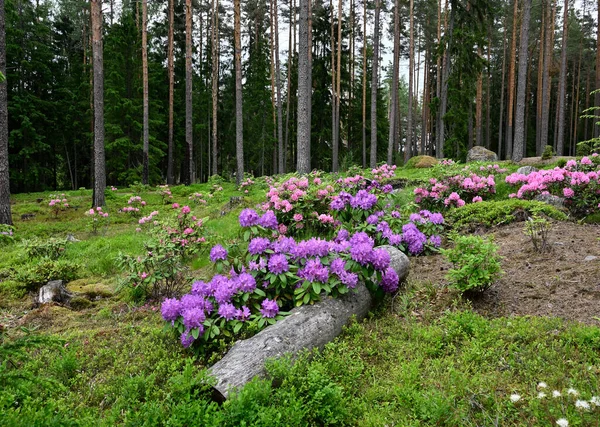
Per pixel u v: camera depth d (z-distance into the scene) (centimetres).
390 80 4525
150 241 606
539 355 322
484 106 4178
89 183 3441
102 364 380
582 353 318
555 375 297
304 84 1330
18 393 281
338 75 2698
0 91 1084
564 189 710
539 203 716
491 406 278
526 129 3638
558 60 3631
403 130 5538
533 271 496
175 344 414
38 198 1747
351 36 3173
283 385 303
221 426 259
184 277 617
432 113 2314
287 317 390
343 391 314
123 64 2550
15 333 468
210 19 3316
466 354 338
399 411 289
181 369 371
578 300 410
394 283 466
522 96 1596
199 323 377
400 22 3072
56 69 2744
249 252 457
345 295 432
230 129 3400
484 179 864
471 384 299
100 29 1438
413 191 873
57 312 528
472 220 722
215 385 300
